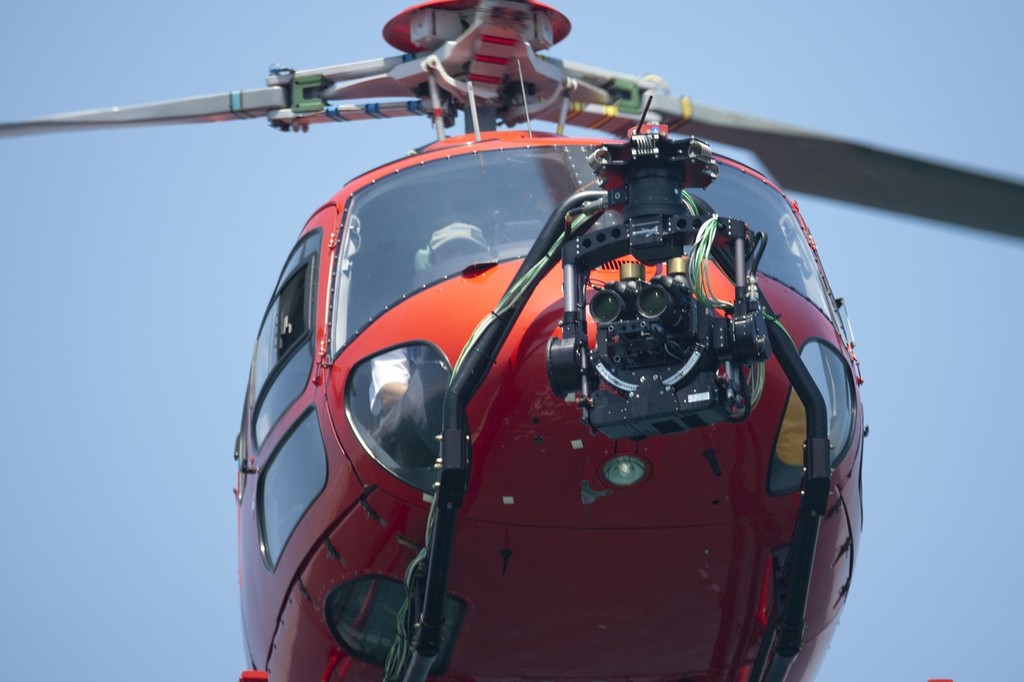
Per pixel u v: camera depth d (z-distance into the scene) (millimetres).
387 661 42750
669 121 52875
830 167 36781
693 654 43031
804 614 40719
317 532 42438
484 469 39250
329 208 45688
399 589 42125
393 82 51969
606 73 53281
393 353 40562
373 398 40594
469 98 50000
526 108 49750
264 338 48031
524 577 40750
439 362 39844
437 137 49938
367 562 41844
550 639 42188
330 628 43875
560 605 41312
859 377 44469
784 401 39750
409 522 40562
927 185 35312
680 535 40281
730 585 41500
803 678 48156
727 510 40156
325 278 43500
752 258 36875
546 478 39094
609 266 39344
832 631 47188
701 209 37938
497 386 38688
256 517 46656
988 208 34906
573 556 40344
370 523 41062
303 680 46375
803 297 43406
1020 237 35281
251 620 49125
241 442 50781
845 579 45594
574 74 53000
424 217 42938
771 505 40562
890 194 36375
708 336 35688
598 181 40156
